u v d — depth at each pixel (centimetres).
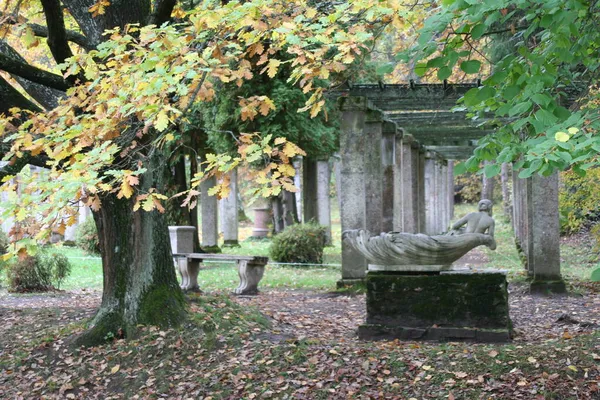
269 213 3238
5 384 784
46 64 1659
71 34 903
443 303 830
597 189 1457
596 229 1591
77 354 833
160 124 488
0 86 834
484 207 856
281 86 1680
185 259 1379
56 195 449
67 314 1064
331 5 639
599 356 688
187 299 925
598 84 768
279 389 699
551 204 1268
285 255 1975
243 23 545
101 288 1591
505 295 816
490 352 723
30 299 1372
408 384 683
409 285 842
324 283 1565
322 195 2666
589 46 535
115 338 856
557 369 670
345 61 541
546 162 428
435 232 2688
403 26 575
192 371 764
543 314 1052
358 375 708
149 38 553
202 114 1803
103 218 891
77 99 600
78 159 494
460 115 1551
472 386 661
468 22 463
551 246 1267
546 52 496
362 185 1369
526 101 470
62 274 1534
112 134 548
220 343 816
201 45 590
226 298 990
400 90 1229
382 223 1481
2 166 668
